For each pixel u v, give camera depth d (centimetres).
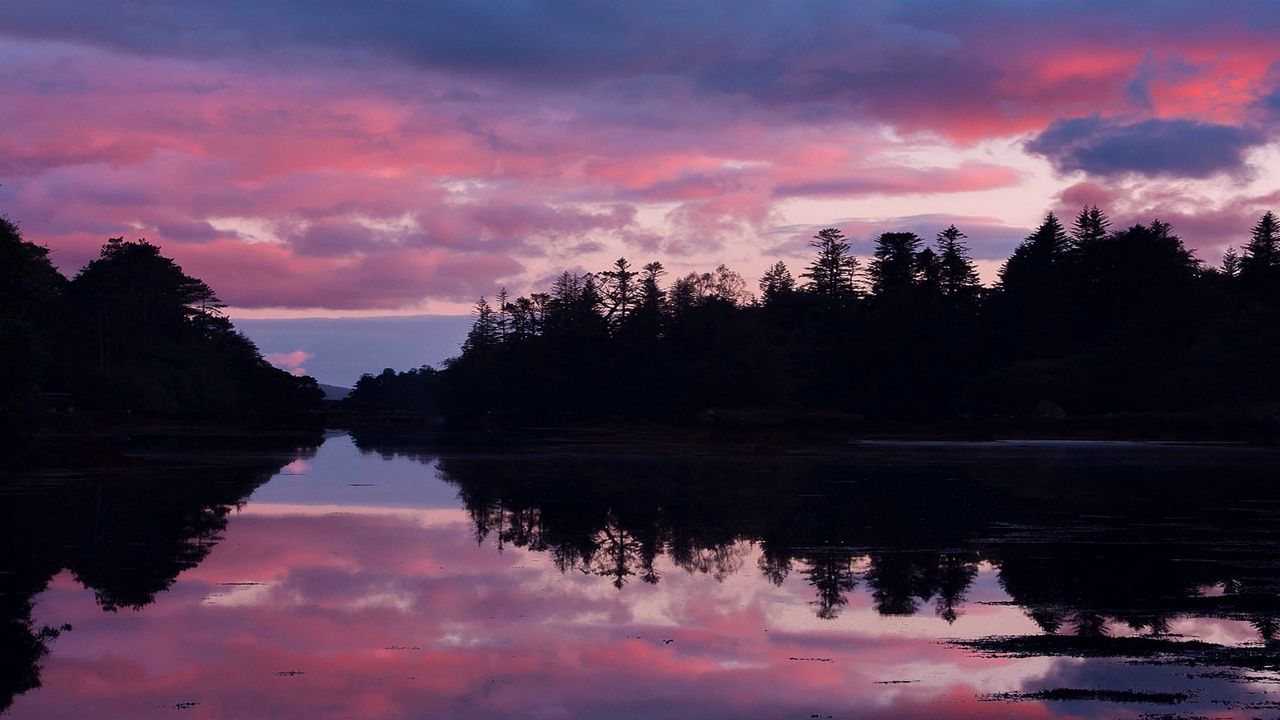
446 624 1507
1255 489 3731
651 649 1361
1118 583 1812
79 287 13612
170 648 1359
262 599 1678
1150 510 3016
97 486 3691
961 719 1052
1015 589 1764
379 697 1143
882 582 1841
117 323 12938
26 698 1138
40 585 1786
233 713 1086
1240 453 6431
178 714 1083
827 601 1678
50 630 1456
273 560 2072
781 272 16588
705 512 2978
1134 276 11838
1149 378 10112
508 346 17075
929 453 6391
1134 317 11138
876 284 14238
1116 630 1448
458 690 1169
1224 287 12588
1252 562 2038
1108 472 4647
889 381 11825
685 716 1075
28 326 4244
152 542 2306
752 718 1066
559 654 1333
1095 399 10256
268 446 7144
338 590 1759
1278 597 1684
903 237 14538
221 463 5128
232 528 2577
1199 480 4169
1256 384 9331
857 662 1288
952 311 12925
